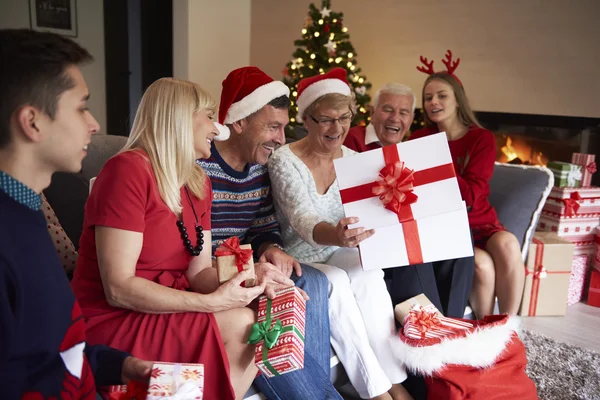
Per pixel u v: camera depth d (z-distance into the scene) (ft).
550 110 12.13
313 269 5.99
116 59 18.25
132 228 4.32
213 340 4.44
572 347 7.90
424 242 5.85
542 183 8.72
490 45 12.89
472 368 5.73
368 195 5.81
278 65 17.08
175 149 4.65
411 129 13.82
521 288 7.81
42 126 2.94
